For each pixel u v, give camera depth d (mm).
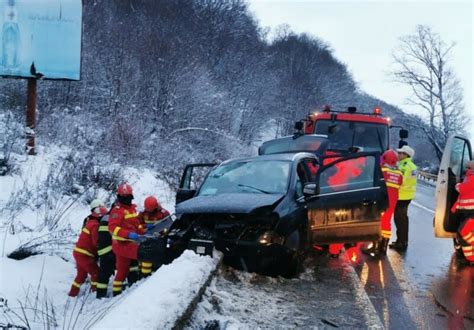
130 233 6512
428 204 17531
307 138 10555
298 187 7316
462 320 5367
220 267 6285
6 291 6277
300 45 61750
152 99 22109
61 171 11281
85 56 20953
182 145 20438
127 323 3852
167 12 34438
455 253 8766
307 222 6992
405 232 9156
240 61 37469
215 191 7477
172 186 14766
